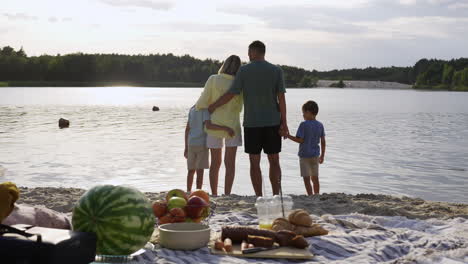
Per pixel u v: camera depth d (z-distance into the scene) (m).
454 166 14.40
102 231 4.04
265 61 7.84
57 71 179.00
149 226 4.21
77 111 39.44
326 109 47.62
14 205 4.02
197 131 8.50
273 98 7.88
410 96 105.88
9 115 33.69
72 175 12.12
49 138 20.41
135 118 32.81
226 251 4.46
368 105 57.34
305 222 4.95
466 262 4.29
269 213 5.14
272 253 4.38
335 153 16.84
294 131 24.25
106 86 188.12
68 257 3.54
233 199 7.62
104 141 19.52
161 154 15.97
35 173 12.30
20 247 3.38
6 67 174.12
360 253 4.49
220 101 7.96
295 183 11.57
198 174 8.64
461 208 7.29
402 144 19.55
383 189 11.18
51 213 4.25
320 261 4.30
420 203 7.68
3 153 15.78
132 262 4.11
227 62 8.13
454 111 44.97
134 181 11.48
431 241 4.89
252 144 7.97
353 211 6.83
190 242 4.47
